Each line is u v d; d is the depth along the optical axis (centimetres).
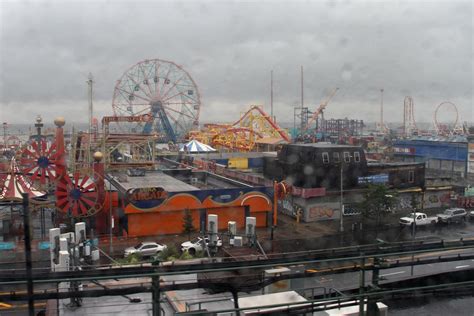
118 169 5928
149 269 1370
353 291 2972
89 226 4872
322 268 2609
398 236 4841
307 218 5494
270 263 1378
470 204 6425
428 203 6300
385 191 5291
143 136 6238
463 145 8631
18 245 4244
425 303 3050
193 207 4959
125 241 4541
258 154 9169
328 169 5669
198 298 2047
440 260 1580
